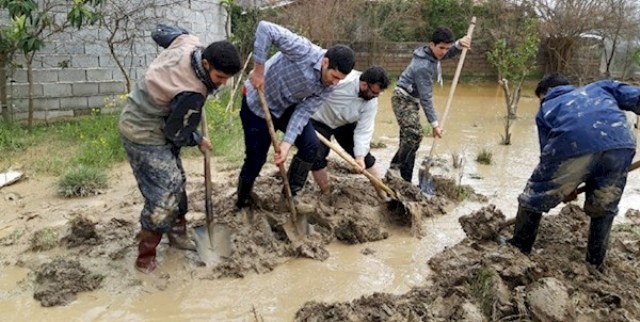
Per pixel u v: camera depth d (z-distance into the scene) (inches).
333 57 159.2
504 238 178.9
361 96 196.2
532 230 160.7
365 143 199.3
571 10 640.4
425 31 720.3
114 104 359.3
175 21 396.8
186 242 170.1
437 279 158.7
